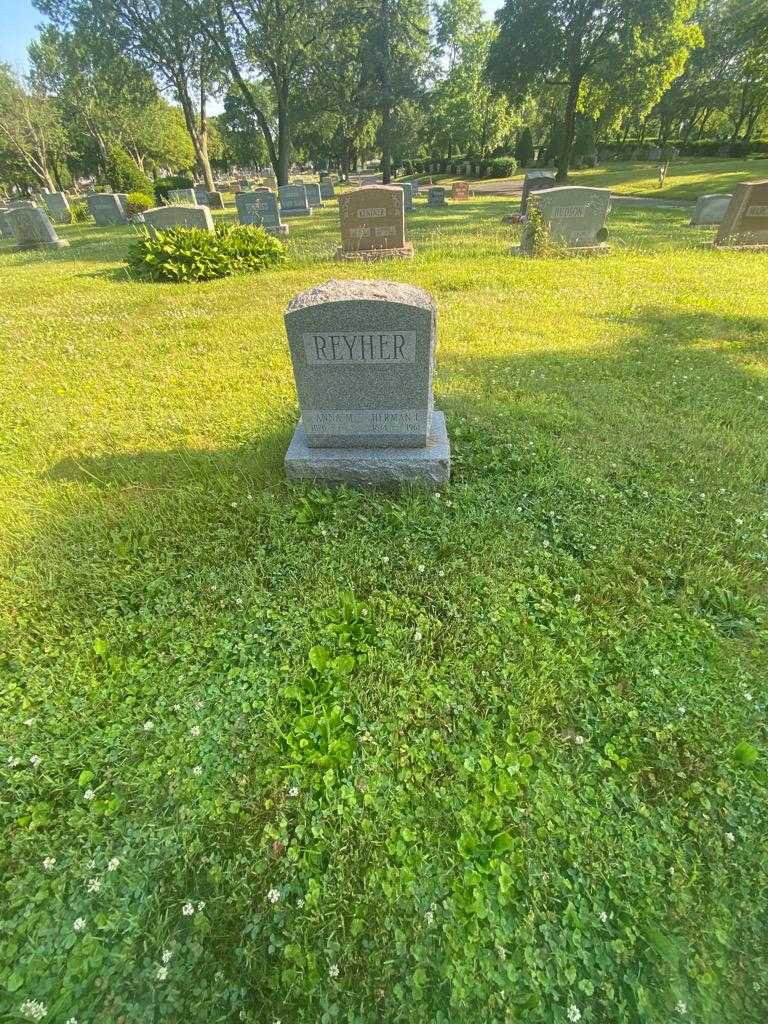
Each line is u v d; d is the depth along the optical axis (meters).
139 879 1.90
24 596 3.01
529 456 4.08
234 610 2.91
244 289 9.45
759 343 6.40
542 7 25.17
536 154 50.09
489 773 2.20
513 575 3.08
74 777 2.21
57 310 8.52
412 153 61.47
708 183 24.55
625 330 6.88
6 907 1.84
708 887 1.90
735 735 2.32
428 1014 1.62
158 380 5.79
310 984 1.66
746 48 33.75
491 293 8.58
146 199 25.92
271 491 3.78
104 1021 1.60
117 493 3.88
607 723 2.38
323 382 3.59
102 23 27.56
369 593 3.04
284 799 2.12
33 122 38.88
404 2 30.42
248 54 29.36
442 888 1.87
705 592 2.96
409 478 3.76
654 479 3.88
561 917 1.82
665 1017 1.62
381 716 2.40
